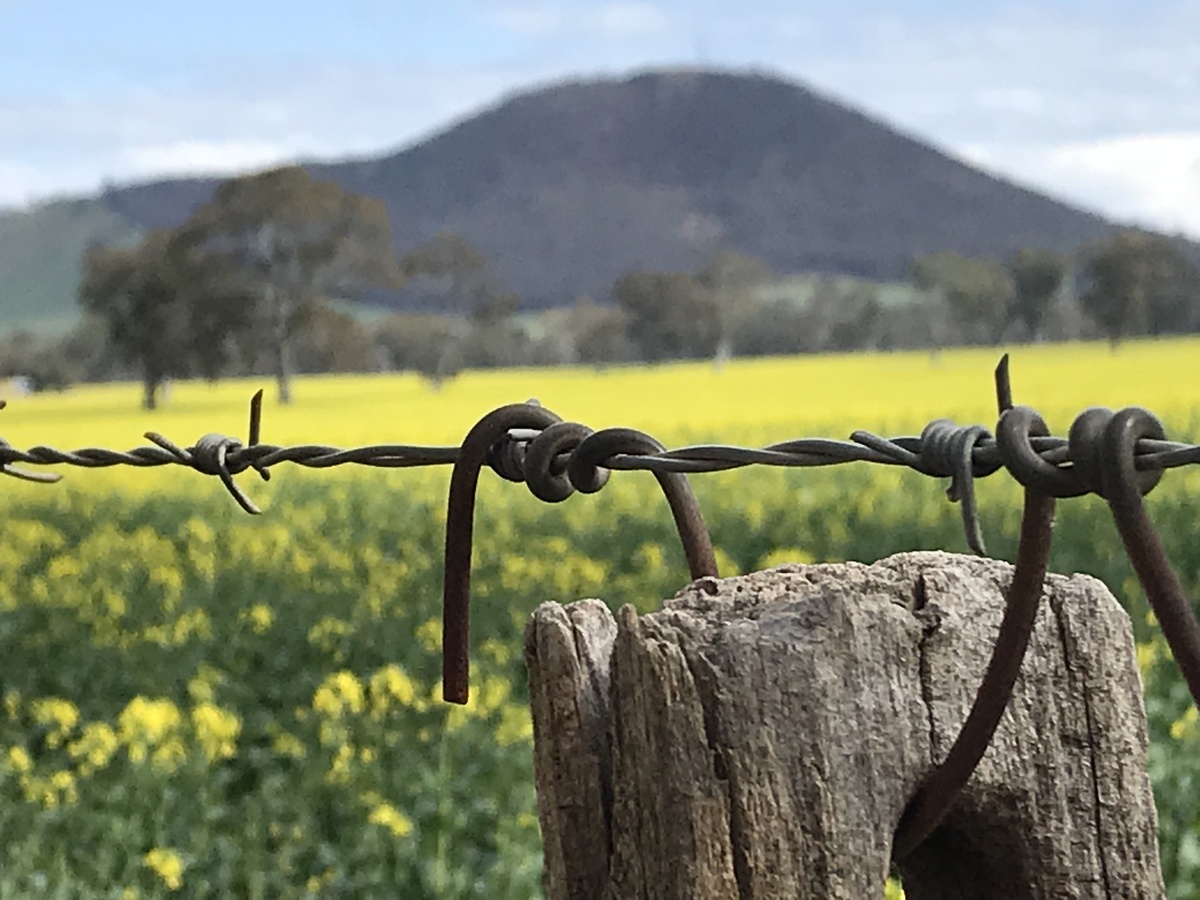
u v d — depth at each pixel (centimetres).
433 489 1633
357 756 543
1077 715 131
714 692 123
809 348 5978
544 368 6003
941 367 4044
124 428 2908
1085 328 5619
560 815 129
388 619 817
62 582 992
